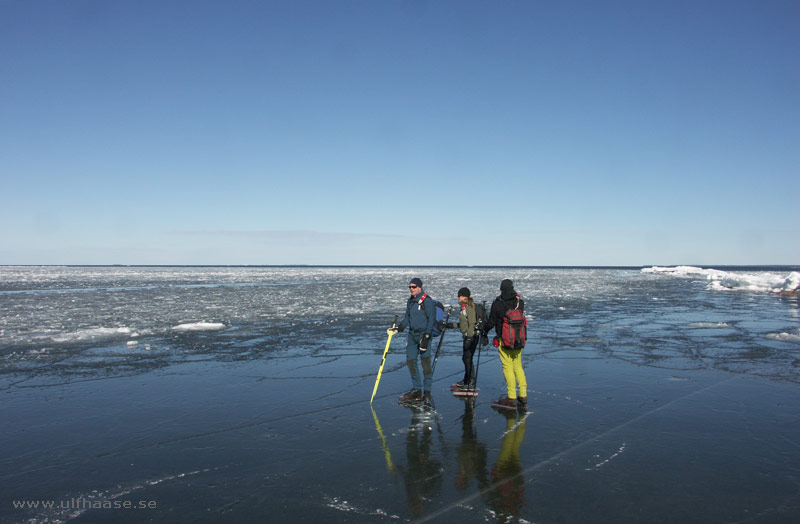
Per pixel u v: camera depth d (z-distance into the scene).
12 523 3.40
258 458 4.52
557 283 44.16
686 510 3.50
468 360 6.79
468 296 6.92
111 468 4.34
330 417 5.75
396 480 4.04
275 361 9.05
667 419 5.58
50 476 4.18
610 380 7.44
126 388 7.10
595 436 5.05
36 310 19.23
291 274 85.12
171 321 15.29
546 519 3.39
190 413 5.92
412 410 6.02
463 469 4.24
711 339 11.23
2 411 6.03
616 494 3.76
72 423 5.57
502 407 6.09
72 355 9.62
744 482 3.96
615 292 29.88
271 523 3.37
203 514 3.51
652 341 11.00
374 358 9.36
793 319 15.16
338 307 20.06
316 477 4.10
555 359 9.05
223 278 63.25
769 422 5.47
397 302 22.69
